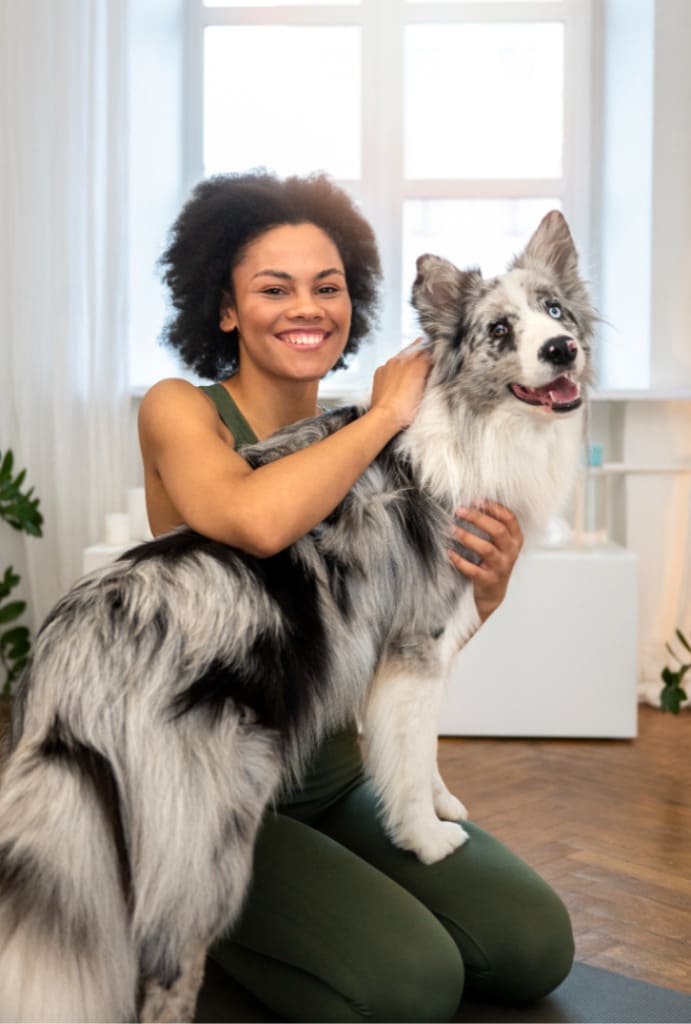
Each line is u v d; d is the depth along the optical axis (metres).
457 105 5.18
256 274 2.01
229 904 1.57
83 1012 1.46
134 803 1.50
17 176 4.41
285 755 1.71
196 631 1.59
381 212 5.19
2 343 4.52
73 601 1.61
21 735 1.58
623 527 4.70
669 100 4.45
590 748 3.76
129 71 4.61
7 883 1.43
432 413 1.94
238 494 1.68
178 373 4.95
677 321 4.52
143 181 4.82
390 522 1.86
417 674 1.91
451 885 1.98
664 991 2.03
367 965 1.72
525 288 1.95
